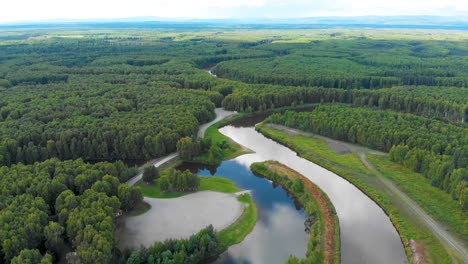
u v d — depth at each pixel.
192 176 131.00
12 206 101.88
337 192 136.00
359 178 143.62
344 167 153.12
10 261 89.94
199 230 109.31
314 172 152.62
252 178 148.50
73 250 98.75
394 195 130.50
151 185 136.88
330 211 120.81
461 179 125.44
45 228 96.88
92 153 160.62
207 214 118.06
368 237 110.56
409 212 120.25
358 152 166.88
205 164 159.88
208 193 132.00
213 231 105.50
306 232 112.94
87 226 94.56
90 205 105.81
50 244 96.62
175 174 131.12
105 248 89.62
